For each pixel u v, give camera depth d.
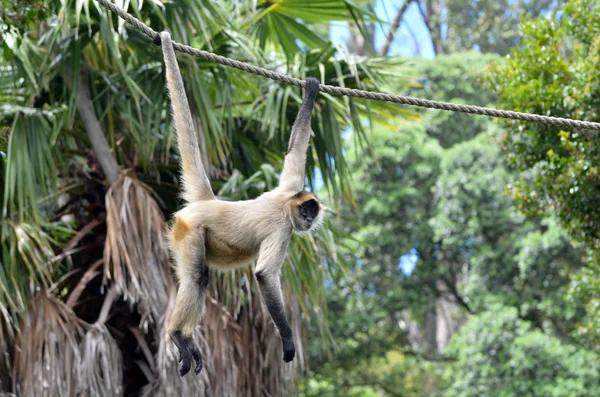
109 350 10.77
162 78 12.20
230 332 11.70
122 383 11.43
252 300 12.09
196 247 7.32
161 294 11.11
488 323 22.05
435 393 26.62
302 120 8.30
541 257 22.12
